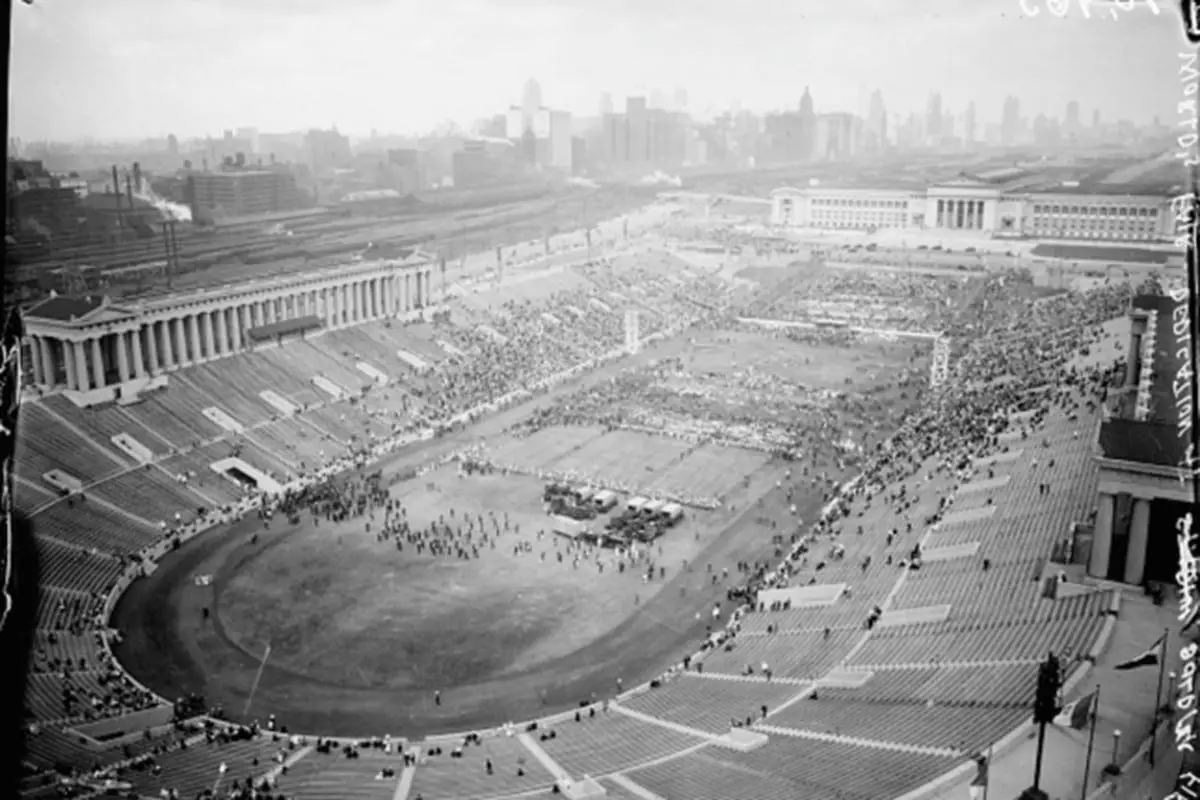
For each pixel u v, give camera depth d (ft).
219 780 205.36
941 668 216.33
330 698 252.62
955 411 432.25
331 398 474.08
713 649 273.75
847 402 496.23
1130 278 618.03
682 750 210.38
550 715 244.01
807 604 287.89
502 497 389.19
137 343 417.49
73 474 354.54
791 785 177.27
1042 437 347.56
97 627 283.18
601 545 342.64
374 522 364.58
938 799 152.87
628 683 259.19
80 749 214.69
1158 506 222.28
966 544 281.95
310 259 590.55
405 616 295.07
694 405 503.61
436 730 237.25
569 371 580.30
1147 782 145.07
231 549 341.41
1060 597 227.20
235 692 255.29
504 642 280.31
